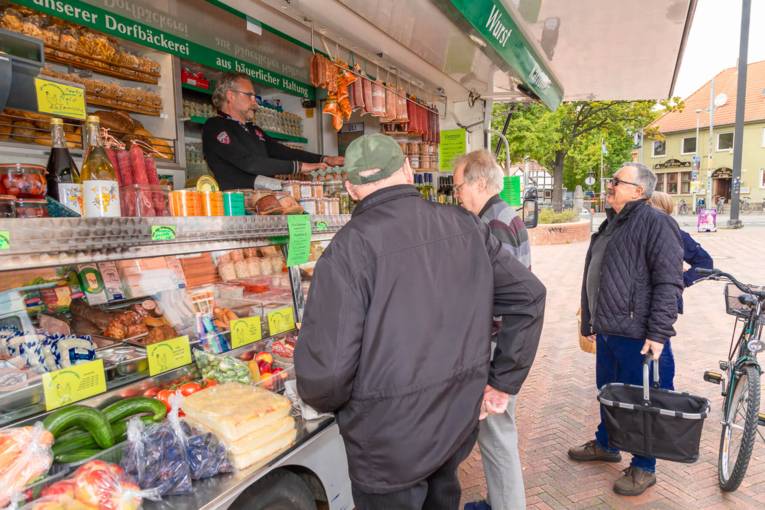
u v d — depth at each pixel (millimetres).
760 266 11062
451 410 1517
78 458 1508
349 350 1418
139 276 2164
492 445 2475
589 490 3086
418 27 2967
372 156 1581
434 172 5219
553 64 5992
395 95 3926
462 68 4121
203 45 3717
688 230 21125
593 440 3518
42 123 2643
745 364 3062
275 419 1815
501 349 1730
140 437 1566
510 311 1704
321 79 3053
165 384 1944
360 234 1488
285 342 2438
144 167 1920
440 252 1538
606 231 3213
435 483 1779
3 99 1460
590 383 4863
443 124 5441
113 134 3111
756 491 3043
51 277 1883
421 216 1566
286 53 4445
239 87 3059
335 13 2811
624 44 5188
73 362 1792
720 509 2875
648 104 23141
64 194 1696
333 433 2172
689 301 8328
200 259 2408
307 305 1497
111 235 1592
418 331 1462
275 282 2607
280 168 3066
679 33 4859
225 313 2336
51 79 1618
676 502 2953
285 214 2402
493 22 2869
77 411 1561
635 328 2938
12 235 1340
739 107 20938
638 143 29125
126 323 2018
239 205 2180
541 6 4125
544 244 17969
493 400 1810
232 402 1803
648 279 2900
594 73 6383
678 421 2695
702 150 39906
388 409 1456
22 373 1604
